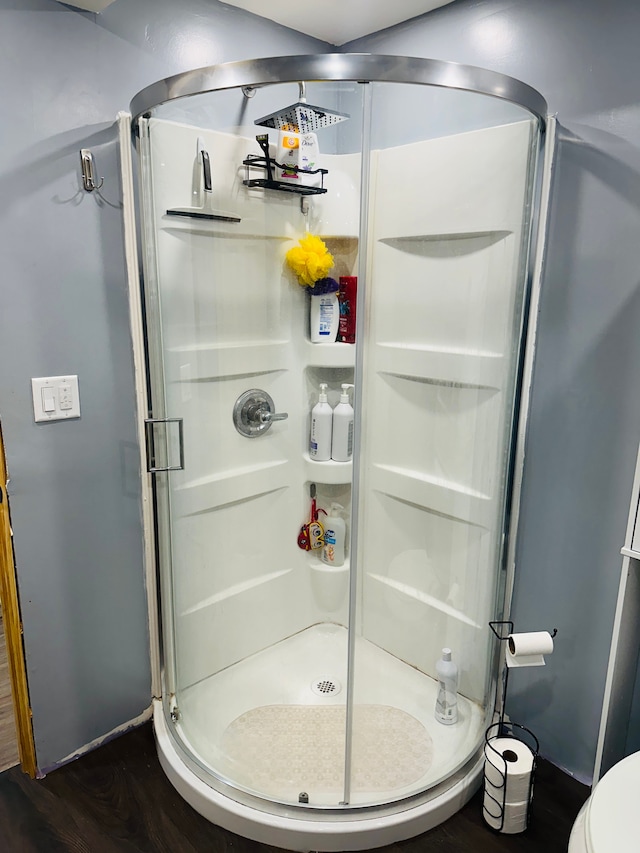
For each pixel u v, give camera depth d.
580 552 1.63
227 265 1.61
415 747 1.65
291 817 1.51
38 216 1.46
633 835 1.02
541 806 1.65
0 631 2.46
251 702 1.73
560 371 1.60
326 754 1.62
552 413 1.63
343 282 1.53
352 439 1.58
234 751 1.65
